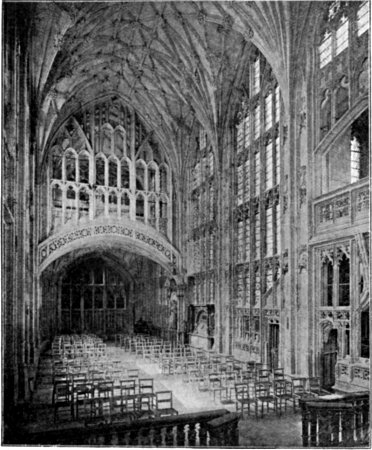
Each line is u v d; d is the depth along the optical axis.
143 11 28.86
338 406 10.14
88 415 14.83
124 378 18.59
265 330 24.39
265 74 25.69
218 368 22.36
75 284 47.03
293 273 20.80
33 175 28.55
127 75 36.25
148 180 40.22
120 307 48.31
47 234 35.28
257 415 14.41
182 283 38.38
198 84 31.84
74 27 26.11
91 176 37.47
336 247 18.28
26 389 16.53
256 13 23.20
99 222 36.75
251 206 27.00
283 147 22.44
